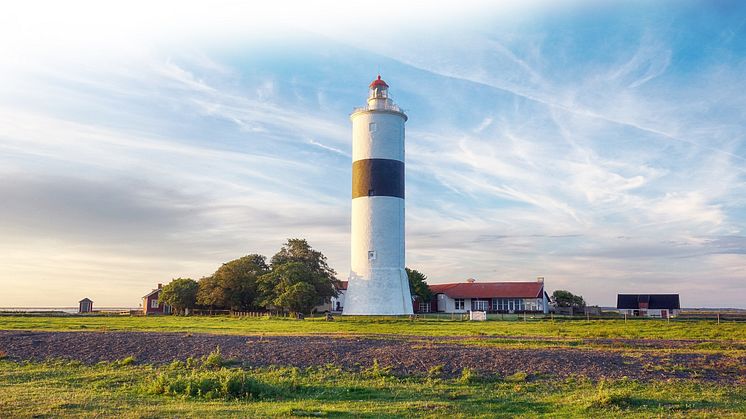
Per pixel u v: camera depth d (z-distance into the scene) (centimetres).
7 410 1845
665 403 2066
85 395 2128
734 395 2192
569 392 2269
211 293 8612
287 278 7750
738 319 6544
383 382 2439
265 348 3091
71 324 5366
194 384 2208
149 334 3800
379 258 7456
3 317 7188
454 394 2222
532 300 9462
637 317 7319
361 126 7712
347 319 6331
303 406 1978
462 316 6950
